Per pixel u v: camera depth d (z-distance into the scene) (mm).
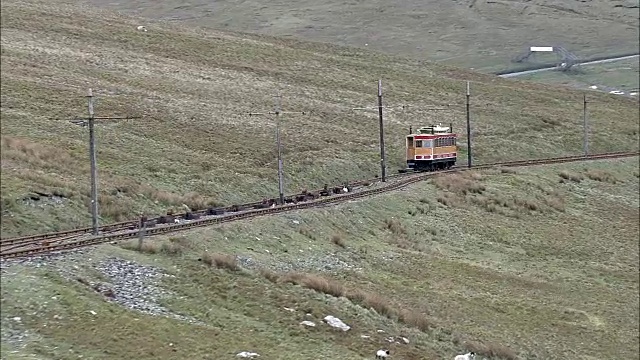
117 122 75750
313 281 38469
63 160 57469
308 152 79875
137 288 32438
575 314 47438
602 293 53375
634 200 85312
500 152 99625
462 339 37719
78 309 28859
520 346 39750
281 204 54938
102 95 87562
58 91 84125
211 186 62344
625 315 49406
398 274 47250
